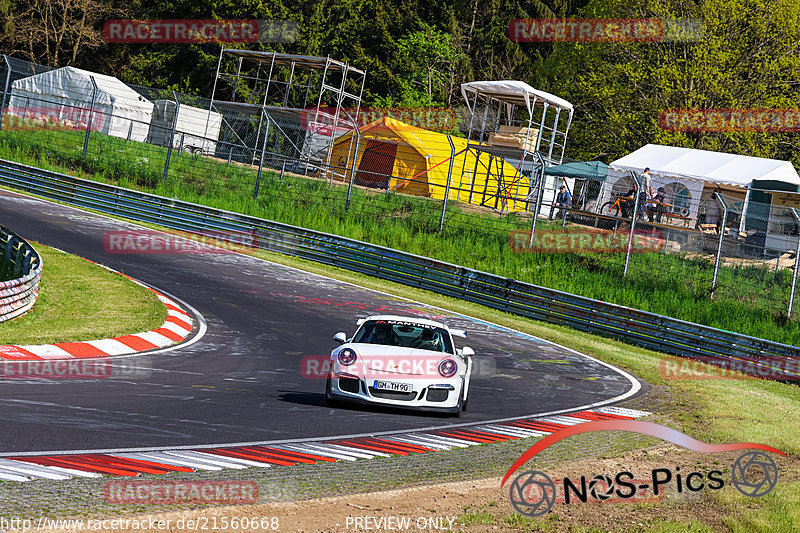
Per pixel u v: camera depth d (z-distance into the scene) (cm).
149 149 13500
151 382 3975
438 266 9656
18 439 2620
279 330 6200
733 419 4550
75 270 7119
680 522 2438
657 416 4538
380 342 4144
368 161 14838
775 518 2555
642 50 17425
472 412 4203
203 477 2466
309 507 2277
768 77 16325
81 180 11175
